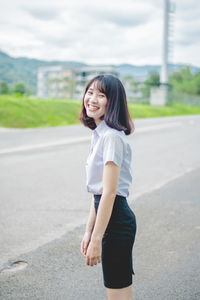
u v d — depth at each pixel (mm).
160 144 11688
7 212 4844
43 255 3521
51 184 6375
